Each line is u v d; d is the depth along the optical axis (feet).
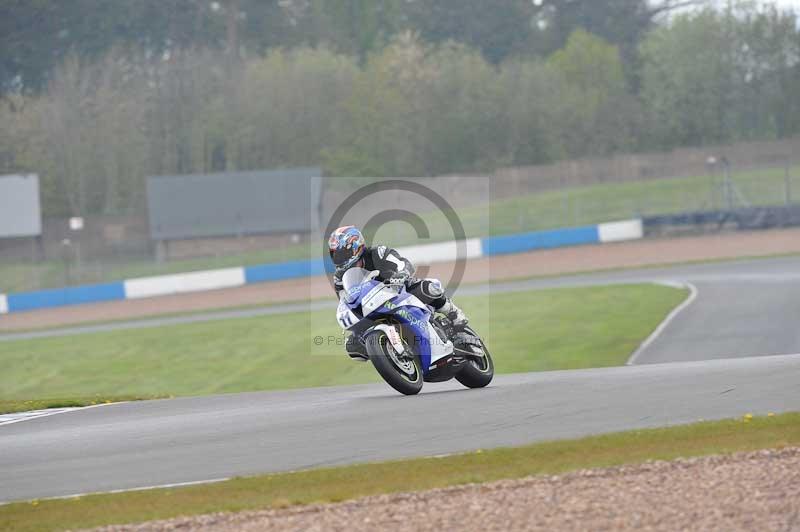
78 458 95.09
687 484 72.54
